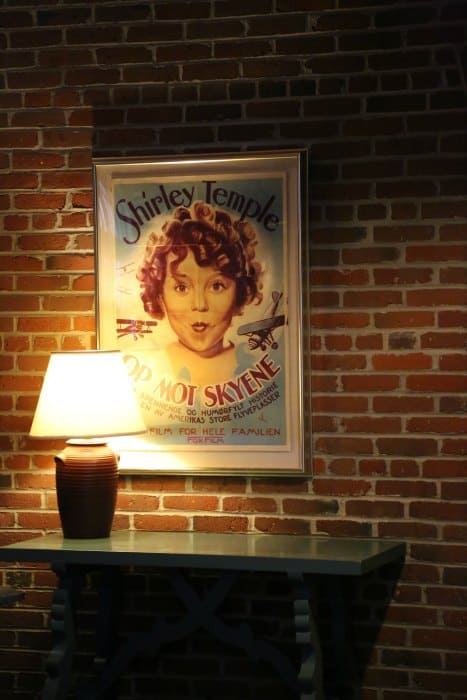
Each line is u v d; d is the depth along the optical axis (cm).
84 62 425
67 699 421
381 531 401
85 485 390
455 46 399
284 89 411
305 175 405
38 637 426
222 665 413
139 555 366
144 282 418
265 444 409
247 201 410
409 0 402
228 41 415
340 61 407
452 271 398
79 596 421
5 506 428
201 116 416
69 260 425
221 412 412
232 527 412
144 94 421
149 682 418
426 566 398
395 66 403
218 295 412
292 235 407
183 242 415
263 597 412
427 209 400
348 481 404
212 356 413
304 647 359
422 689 398
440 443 398
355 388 404
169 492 418
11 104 429
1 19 429
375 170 404
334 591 392
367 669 402
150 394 418
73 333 425
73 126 425
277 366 408
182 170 415
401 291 401
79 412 386
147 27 421
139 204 418
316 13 409
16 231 428
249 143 413
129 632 421
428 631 398
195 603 391
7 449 427
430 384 399
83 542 387
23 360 427
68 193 425
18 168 428
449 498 397
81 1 425
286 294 407
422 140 401
